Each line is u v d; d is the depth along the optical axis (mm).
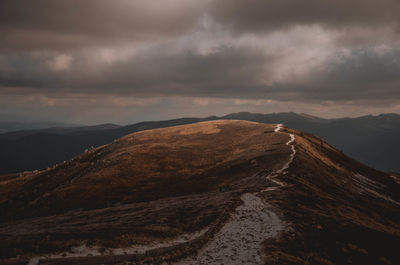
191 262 20312
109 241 22266
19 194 113750
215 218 31688
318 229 29109
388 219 53188
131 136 160125
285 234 25875
